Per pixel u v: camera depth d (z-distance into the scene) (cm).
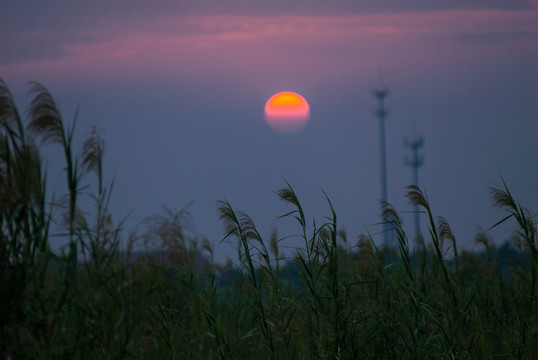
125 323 1409
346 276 1983
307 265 1681
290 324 1730
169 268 1622
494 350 1769
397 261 1942
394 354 1636
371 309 1748
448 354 1630
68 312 1408
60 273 1436
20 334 1284
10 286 1315
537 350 1719
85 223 1447
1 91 1374
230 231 1652
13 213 1330
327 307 1688
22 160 1384
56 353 1330
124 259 1552
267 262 1672
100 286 1427
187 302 1709
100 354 1405
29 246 1359
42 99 1397
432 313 1703
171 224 1598
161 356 1577
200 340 1636
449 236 1780
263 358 1719
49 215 1402
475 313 1759
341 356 1609
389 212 1752
